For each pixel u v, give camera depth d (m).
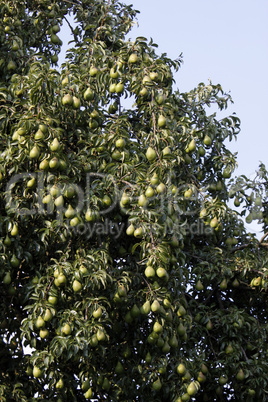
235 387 9.81
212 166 10.70
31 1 10.98
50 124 7.99
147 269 7.95
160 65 9.17
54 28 10.80
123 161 8.62
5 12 10.45
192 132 9.86
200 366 9.22
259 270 10.07
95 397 9.18
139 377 8.86
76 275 7.96
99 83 9.11
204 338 9.95
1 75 10.22
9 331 9.08
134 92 9.19
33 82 8.61
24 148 8.00
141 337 8.91
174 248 8.95
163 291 8.23
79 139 9.38
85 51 9.60
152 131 9.18
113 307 8.84
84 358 8.34
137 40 8.96
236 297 11.16
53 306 8.09
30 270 9.09
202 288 10.01
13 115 8.66
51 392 8.59
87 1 11.22
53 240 8.56
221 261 10.17
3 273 8.47
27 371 8.73
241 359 10.18
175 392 8.80
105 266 8.38
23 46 10.36
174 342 8.66
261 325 10.30
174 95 10.52
